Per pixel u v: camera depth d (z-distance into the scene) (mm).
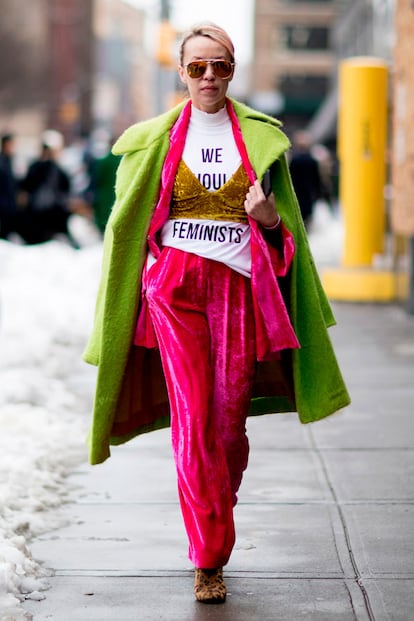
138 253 7062
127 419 7449
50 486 9484
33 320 18234
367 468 10289
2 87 166125
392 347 17125
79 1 183750
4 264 26078
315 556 7867
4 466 9656
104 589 7250
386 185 24062
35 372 14102
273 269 7000
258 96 148750
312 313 7188
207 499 6863
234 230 6992
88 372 15094
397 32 20141
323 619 6723
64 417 12008
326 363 7234
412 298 20531
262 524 8609
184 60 6961
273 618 6742
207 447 6875
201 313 7043
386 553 7922
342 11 101938
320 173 37000
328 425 12055
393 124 21703
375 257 23188
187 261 6980
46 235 32250
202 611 6871
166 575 7512
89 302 21391
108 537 8305
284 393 7621
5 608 6699
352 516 8820
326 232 43844
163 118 7098
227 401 7062
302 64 164750
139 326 7234
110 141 31562
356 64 22391
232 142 6984
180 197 6996
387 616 6738
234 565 7691
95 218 32156
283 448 11078
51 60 176250
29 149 128250
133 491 9539
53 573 7531
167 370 6992
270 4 164250
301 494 9453
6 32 164000
